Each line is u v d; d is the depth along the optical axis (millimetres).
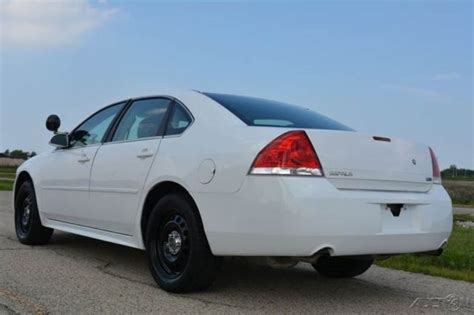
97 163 5305
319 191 3668
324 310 4039
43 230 6375
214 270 4137
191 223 4109
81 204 5512
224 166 3908
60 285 4496
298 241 3592
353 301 4355
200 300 4129
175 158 4332
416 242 4066
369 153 4000
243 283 4770
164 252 4422
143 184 4602
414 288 4941
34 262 5410
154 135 4773
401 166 4160
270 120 4320
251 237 3727
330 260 5141
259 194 3691
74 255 5840
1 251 5973
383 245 3873
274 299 4273
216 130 4184
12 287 4375
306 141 3771
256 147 3799
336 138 3879
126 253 6000
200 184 4031
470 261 6023
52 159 6180
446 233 4320
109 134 5430
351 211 3725
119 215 4922
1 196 14828
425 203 4188
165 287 4305
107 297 4152
